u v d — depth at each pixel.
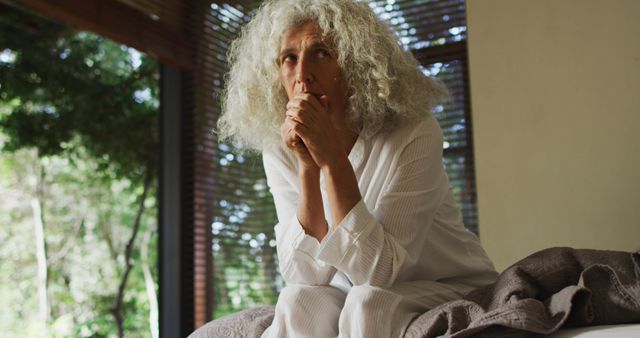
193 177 3.80
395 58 1.40
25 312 6.41
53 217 6.53
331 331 1.22
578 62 2.36
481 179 2.44
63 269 6.51
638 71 2.27
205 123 3.91
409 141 1.32
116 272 6.59
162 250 3.77
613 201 2.24
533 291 1.10
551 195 2.33
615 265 1.09
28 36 5.59
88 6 3.30
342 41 1.36
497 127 2.44
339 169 1.22
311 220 1.28
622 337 0.89
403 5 3.57
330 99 1.38
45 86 5.68
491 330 0.97
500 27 2.49
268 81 1.49
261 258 3.87
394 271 1.19
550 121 2.37
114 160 6.07
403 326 1.13
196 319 3.68
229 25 3.99
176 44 3.80
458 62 3.44
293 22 1.40
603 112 2.30
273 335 1.23
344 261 1.19
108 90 5.93
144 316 6.56
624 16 2.31
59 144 5.77
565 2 2.40
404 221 1.26
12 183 6.50
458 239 1.45
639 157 2.23
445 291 1.27
